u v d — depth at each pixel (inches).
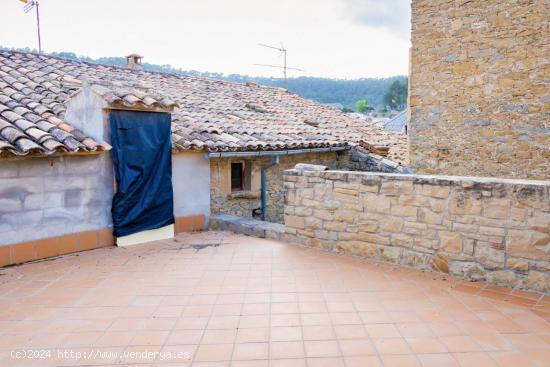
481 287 169.2
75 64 401.1
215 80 545.0
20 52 368.8
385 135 537.0
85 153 220.5
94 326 137.2
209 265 204.4
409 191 193.0
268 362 114.8
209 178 297.7
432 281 177.0
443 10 290.7
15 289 171.6
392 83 2605.8
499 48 269.4
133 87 255.9
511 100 267.4
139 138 244.7
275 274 189.5
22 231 205.6
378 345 123.4
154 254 225.8
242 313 147.0
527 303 152.2
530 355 116.4
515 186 163.2
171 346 123.6
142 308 151.9
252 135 334.6
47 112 242.8
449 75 291.4
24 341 126.7
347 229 217.9
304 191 236.1
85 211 229.3
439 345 122.9
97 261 211.9
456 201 178.7
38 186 209.6
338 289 169.6
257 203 343.3
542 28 252.8
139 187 246.7
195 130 303.6
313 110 556.7
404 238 196.7
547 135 256.2
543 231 158.2
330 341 126.2
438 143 300.0
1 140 193.2
